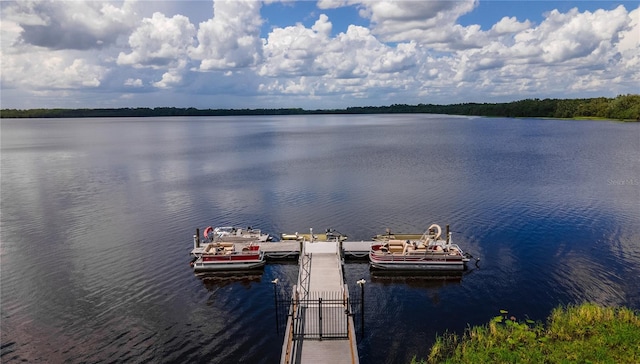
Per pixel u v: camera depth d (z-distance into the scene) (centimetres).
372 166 8569
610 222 4650
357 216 5119
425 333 2667
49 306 3031
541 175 7231
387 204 5572
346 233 4578
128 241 4347
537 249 3966
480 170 7844
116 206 5666
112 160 10075
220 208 5550
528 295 3122
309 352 2339
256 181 7244
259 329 2742
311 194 6222
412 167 8350
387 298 3162
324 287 3045
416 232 4550
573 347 2236
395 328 2728
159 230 4694
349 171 8044
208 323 2822
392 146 12350
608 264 3600
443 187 6450
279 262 3909
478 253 3919
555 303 2991
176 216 5216
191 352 2495
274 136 17588
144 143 14675
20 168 8856
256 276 3603
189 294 3250
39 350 2506
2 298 3144
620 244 4031
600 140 12594
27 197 6172
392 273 3612
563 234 4328
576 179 6844
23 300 3116
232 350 2517
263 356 2456
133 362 2400
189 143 14562
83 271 3625
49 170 8575
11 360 2409
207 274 3609
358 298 3166
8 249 4116
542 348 2273
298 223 4925
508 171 7675
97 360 2414
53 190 6644
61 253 4022
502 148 11131
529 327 2652
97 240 4372
